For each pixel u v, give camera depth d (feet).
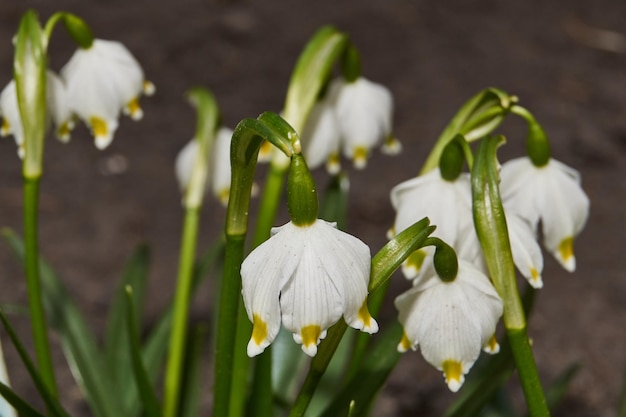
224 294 1.47
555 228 1.51
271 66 3.50
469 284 1.41
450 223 1.47
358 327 1.34
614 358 2.34
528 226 1.47
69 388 2.28
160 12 3.76
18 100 1.55
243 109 3.26
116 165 3.06
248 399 1.71
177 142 3.17
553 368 2.31
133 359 1.61
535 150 1.50
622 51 3.69
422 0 3.98
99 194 2.92
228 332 1.48
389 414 2.20
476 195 1.41
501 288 1.42
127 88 1.61
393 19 3.82
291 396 1.77
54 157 3.08
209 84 3.40
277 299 1.33
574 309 2.49
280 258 1.33
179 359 1.76
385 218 2.78
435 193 1.48
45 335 1.61
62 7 3.76
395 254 1.37
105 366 1.81
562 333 2.42
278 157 1.65
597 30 3.84
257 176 3.06
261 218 1.66
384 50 3.61
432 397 2.25
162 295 2.55
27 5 3.75
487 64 3.57
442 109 3.30
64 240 2.72
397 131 3.20
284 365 1.79
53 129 1.74
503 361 1.57
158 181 2.99
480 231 1.42
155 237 2.76
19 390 2.25
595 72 3.54
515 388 2.32
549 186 1.51
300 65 1.62
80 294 2.52
